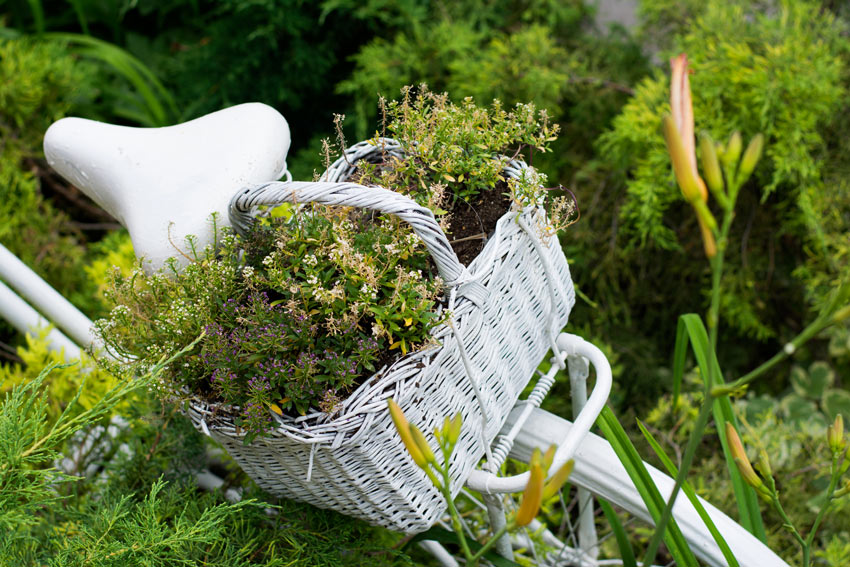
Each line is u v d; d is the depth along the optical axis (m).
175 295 1.14
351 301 1.09
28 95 2.01
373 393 1.07
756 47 1.91
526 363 1.23
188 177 1.20
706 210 0.88
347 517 1.28
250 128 1.22
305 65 2.30
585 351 1.26
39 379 1.09
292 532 1.27
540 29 2.10
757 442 1.69
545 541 1.50
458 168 1.18
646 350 2.11
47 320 1.50
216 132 1.23
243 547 1.24
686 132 0.87
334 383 1.08
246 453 1.15
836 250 1.95
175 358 1.08
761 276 2.11
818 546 1.68
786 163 1.81
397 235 1.13
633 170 2.04
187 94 2.48
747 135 1.86
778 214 2.00
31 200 2.02
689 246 2.10
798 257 2.08
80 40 2.29
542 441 1.26
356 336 1.11
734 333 2.19
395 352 1.12
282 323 1.09
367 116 2.27
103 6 2.55
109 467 1.37
